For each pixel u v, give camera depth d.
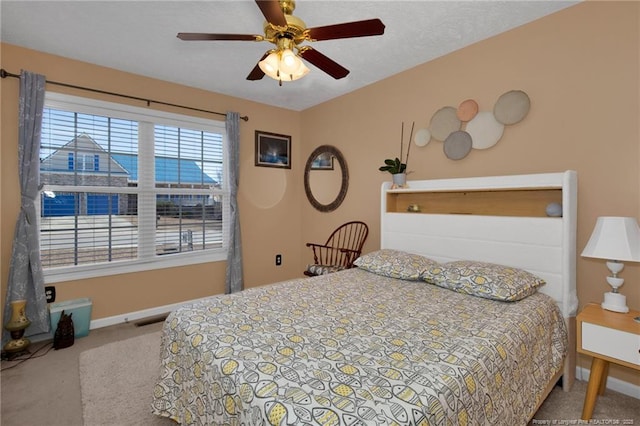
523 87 2.37
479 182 2.46
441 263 2.58
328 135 4.02
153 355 2.43
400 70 3.14
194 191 3.59
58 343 2.53
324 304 1.83
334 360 1.18
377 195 3.45
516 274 2.04
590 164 2.08
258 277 4.10
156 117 3.29
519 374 1.41
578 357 2.13
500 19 2.29
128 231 3.18
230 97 3.81
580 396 1.94
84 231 2.94
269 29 1.61
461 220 2.53
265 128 4.13
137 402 1.87
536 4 2.12
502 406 1.25
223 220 3.83
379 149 3.41
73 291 2.87
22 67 2.60
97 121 2.98
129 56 2.79
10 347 2.37
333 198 3.96
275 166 4.22
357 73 3.21
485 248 2.39
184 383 1.43
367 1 2.07
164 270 3.39
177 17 2.23
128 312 3.17
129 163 3.16
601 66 2.03
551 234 2.08
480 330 1.46
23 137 2.54
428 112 2.96
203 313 1.66
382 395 0.97
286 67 1.70
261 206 4.11
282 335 1.40
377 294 2.04
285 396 0.97
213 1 2.06
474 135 2.63
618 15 1.96
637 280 1.95
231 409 1.06
